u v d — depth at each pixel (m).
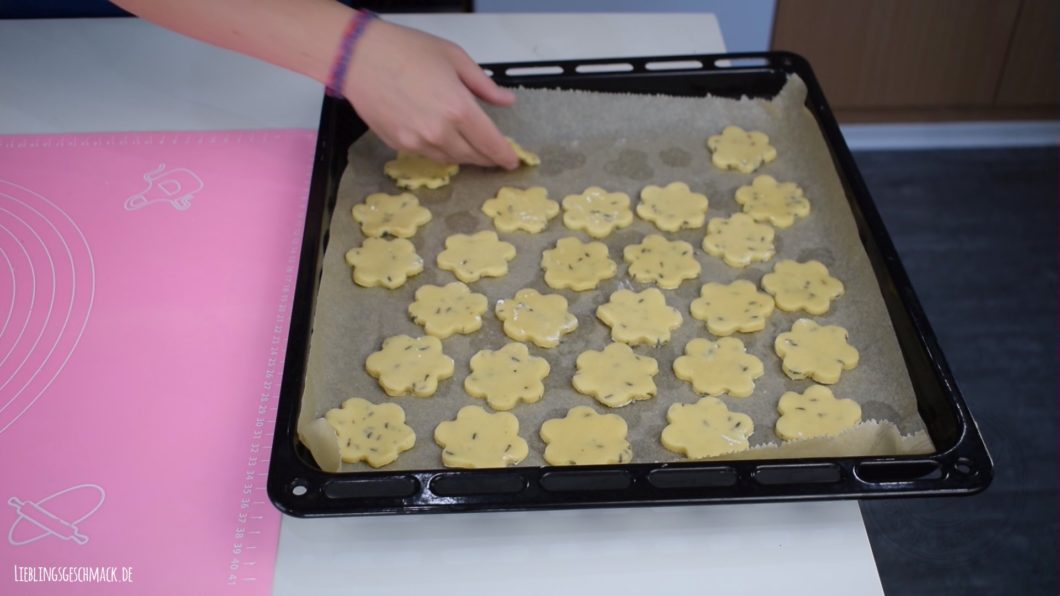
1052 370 1.97
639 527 0.80
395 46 1.03
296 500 0.75
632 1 2.00
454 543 0.79
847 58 2.31
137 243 1.05
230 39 1.03
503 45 1.33
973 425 0.81
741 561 0.77
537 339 1.02
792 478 0.81
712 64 1.25
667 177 1.22
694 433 0.92
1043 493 1.75
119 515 0.80
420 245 1.14
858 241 1.07
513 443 0.91
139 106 1.24
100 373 0.91
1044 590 1.61
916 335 0.92
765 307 1.04
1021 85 2.40
